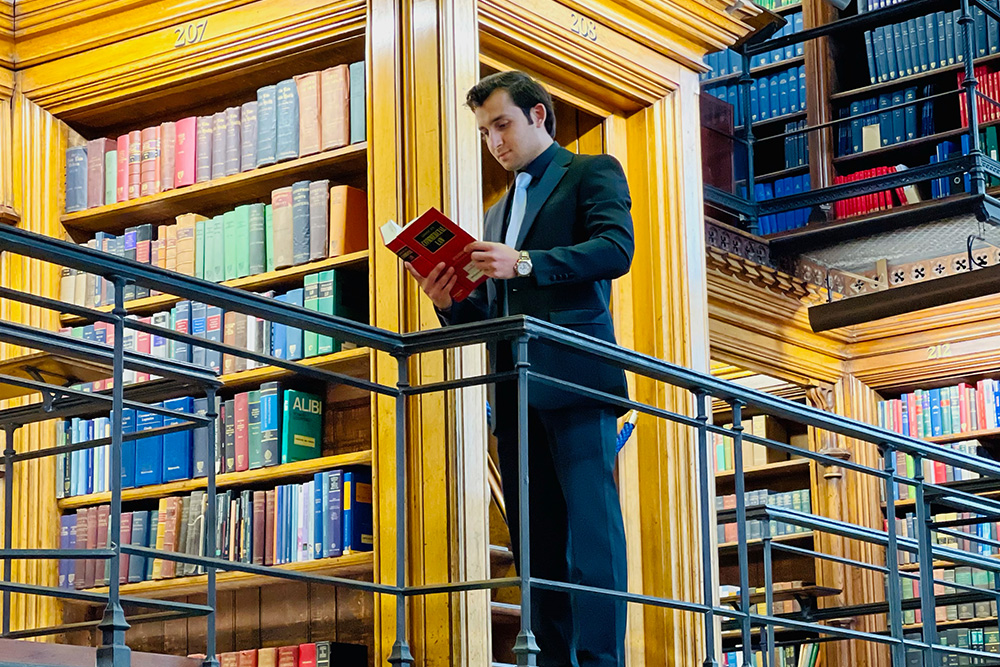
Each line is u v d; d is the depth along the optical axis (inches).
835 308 316.2
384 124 183.3
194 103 214.1
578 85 208.8
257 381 196.4
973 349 345.4
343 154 189.0
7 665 103.7
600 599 133.1
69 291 214.1
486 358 179.3
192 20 204.5
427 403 172.2
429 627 167.2
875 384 359.3
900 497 350.3
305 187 193.9
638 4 210.8
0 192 213.6
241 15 199.9
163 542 195.2
